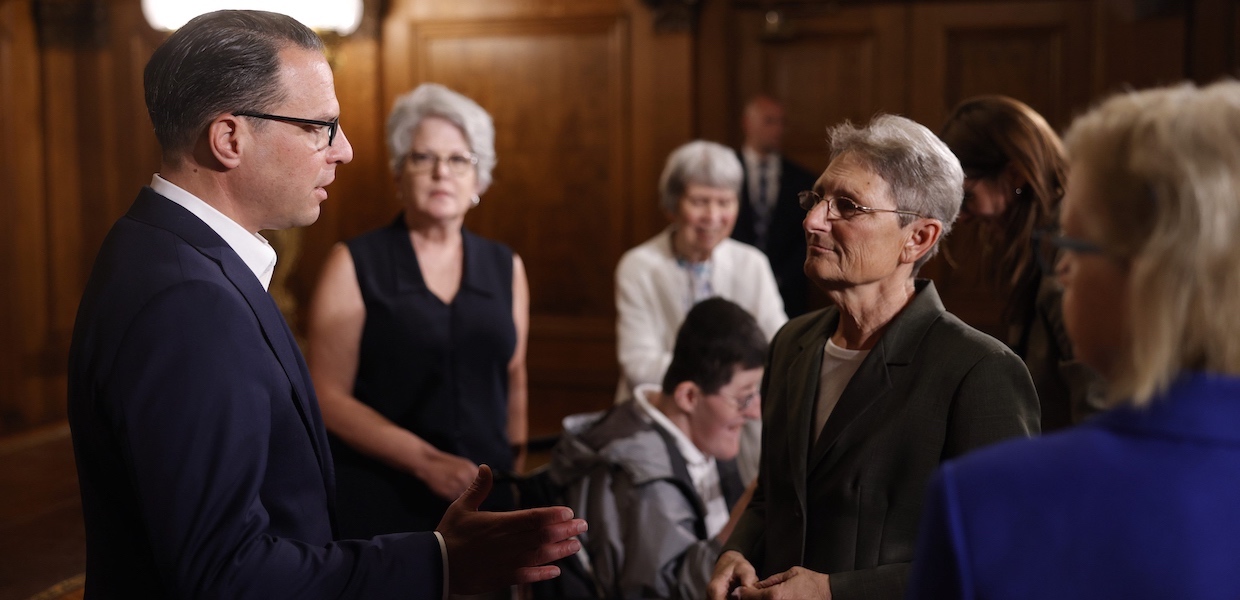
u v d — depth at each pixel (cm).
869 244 144
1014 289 190
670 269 303
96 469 125
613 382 587
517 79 587
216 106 131
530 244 596
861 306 150
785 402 158
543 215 593
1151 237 77
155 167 594
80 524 385
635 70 568
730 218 296
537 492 204
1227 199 74
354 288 231
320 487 138
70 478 455
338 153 141
